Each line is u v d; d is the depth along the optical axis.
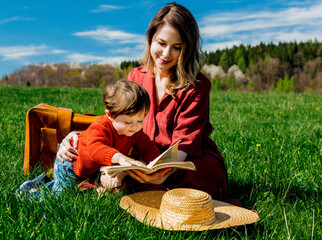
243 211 2.16
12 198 2.28
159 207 2.20
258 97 13.76
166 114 2.73
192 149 2.62
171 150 2.22
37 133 3.02
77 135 2.62
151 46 2.70
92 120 3.08
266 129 5.59
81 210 2.11
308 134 5.01
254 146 4.20
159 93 2.85
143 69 3.01
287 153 3.84
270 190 2.87
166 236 1.95
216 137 4.67
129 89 2.32
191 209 1.93
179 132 2.66
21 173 2.91
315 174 3.18
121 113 2.31
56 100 10.03
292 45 112.06
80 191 2.45
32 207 2.17
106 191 2.42
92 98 11.19
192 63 2.70
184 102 2.71
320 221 2.29
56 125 3.02
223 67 115.69
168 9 2.58
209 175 2.61
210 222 1.97
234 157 3.70
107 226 1.97
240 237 2.06
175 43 2.57
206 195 2.03
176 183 2.57
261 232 2.15
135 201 2.23
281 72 106.56
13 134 4.34
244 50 116.19
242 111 8.42
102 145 2.32
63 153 2.58
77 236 1.85
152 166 2.14
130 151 2.84
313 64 101.62
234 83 106.00
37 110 2.98
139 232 1.97
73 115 3.06
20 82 85.62
